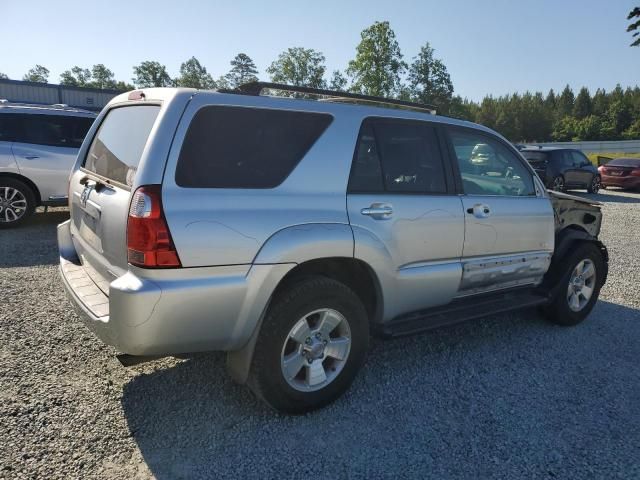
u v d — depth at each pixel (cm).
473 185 389
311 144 303
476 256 387
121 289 247
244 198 273
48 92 2509
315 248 290
